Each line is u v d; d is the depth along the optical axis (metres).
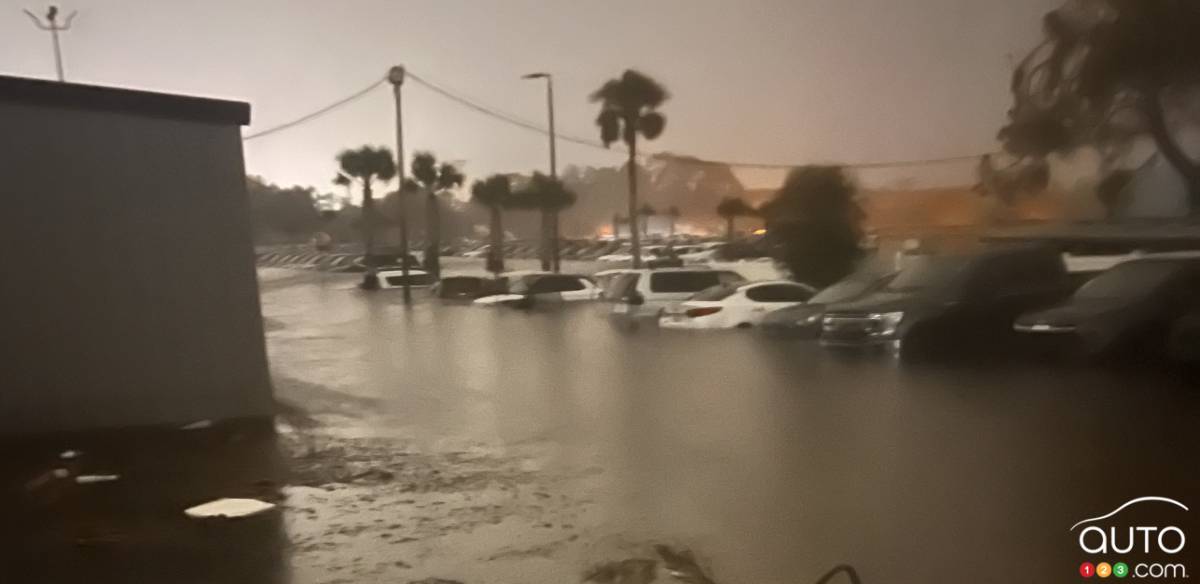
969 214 27.64
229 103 13.20
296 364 20.64
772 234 30.05
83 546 8.02
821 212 28.84
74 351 12.17
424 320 29.66
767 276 29.70
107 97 12.27
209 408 13.13
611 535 8.31
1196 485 9.17
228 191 13.27
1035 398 13.79
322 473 10.55
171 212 12.84
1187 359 15.93
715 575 7.36
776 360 18.97
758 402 14.47
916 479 9.78
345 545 8.11
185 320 12.96
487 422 13.65
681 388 16.08
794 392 15.21
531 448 11.81
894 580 7.18
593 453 11.44
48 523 8.68
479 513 9.05
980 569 7.36
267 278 37.41
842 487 9.61
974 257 20.73
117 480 10.16
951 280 20.39
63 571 7.46
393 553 7.92
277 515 9.01
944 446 11.12
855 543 7.97
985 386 14.99
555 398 15.57
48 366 12.02
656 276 28.45
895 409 13.44
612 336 24.33
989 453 10.68
